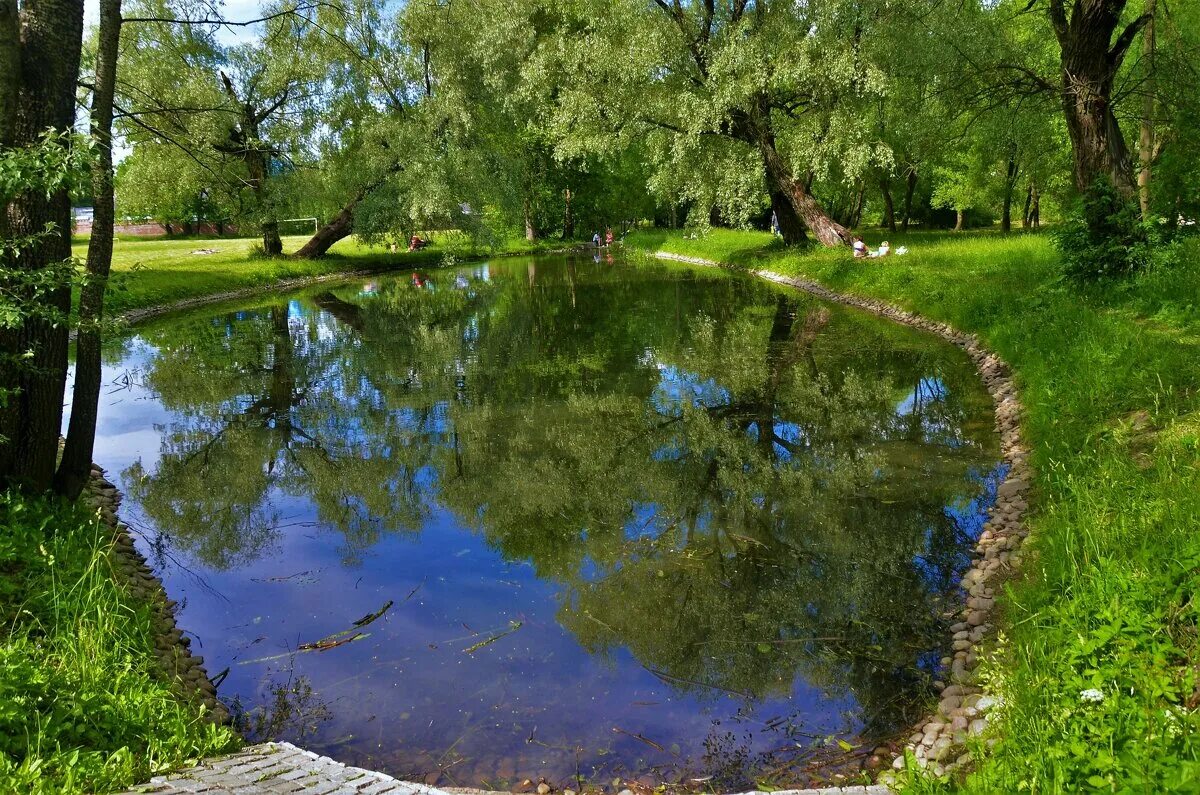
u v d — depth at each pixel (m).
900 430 10.27
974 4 19.41
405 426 11.60
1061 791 2.96
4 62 5.95
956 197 37.28
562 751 4.58
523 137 39.25
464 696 5.17
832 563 6.87
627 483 9.12
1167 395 7.18
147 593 6.41
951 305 16.11
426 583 6.87
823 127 22.92
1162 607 4.01
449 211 29.66
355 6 26.94
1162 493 5.21
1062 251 13.25
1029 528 6.42
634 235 52.84
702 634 5.88
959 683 4.84
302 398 13.38
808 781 4.20
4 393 5.72
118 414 12.53
